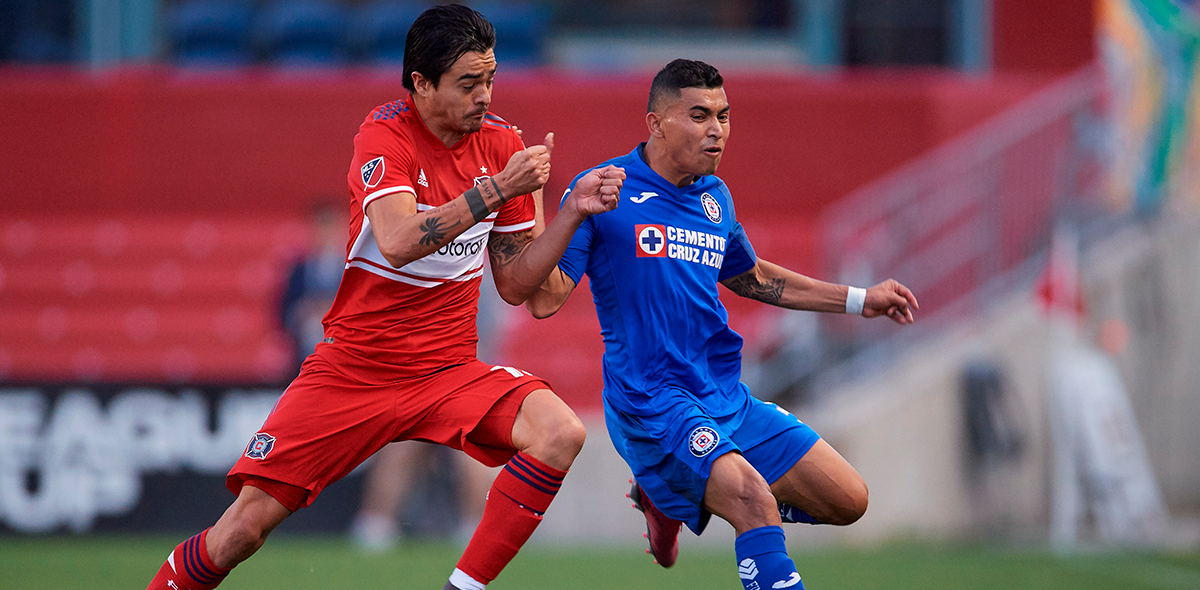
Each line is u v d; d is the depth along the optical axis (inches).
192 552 532.4
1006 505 1187.9
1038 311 1222.9
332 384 531.8
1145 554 1075.3
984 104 1470.2
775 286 596.1
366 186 504.4
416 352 533.3
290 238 1508.4
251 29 1745.8
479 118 510.9
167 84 1515.7
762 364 1236.5
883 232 1343.5
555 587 888.3
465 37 495.8
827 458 563.5
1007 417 1194.6
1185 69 1307.8
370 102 1520.7
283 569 958.4
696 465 519.2
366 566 977.5
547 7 1823.3
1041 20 1670.8
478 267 548.1
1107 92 1310.3
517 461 519.2
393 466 1142.3
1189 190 1304.1
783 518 593.9
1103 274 1259.2
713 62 1819.6
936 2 1752.0
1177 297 1279.5
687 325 547.5
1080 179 1299.2
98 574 922.7
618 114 1491.1
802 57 1804.9
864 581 919.0
